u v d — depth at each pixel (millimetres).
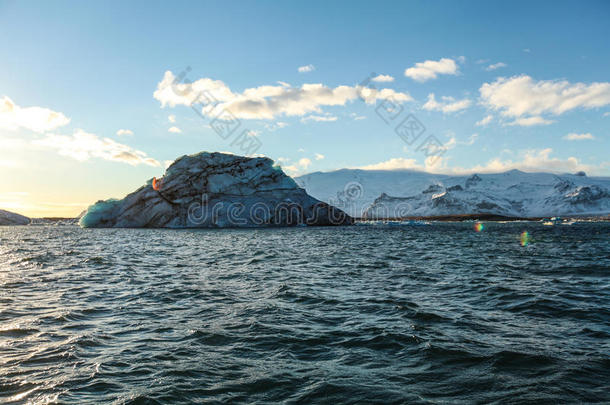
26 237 62344
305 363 7328
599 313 11109
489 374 6754
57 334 9242
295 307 11969
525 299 13008
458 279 17562
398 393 6008
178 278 18031
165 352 7965
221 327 9773
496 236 63469
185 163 97188
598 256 28219
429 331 9359
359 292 14398
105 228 96562
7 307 11969
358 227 110812
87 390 6137
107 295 13977
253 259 26547
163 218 92812
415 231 88750
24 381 6500
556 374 6727
